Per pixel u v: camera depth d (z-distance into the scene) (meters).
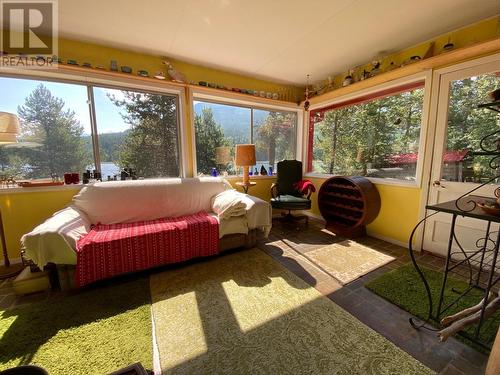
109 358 1.23
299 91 4.11
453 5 1.89
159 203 2.63
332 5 1.89
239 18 2.07
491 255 2.06
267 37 2.40
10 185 2.30
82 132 2.61
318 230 3.37
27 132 2.38
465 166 2.26
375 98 3.12
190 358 1.24
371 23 2.15
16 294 1.78
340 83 3.49
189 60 2.98
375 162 3.19
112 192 2.46
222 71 3.31
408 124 2.77
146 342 1.34
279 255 2.53
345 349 1.29
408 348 1.30
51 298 1.75
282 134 4.23
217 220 2.40
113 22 2.12
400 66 2.47
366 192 2.83
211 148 3.53
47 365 1.19
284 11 1.97
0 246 2.26
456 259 2.33
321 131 4.04
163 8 1.92
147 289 1.88
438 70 2.35
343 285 1.93
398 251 2.62
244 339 1.37
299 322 1.50
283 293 1.82
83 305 1.67
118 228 2.21
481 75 2.10
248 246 2.66
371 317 1.55
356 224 2.98
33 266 1.81
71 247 1.73
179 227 2.19
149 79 2.70
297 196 3.65
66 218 1.96
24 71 2.27
